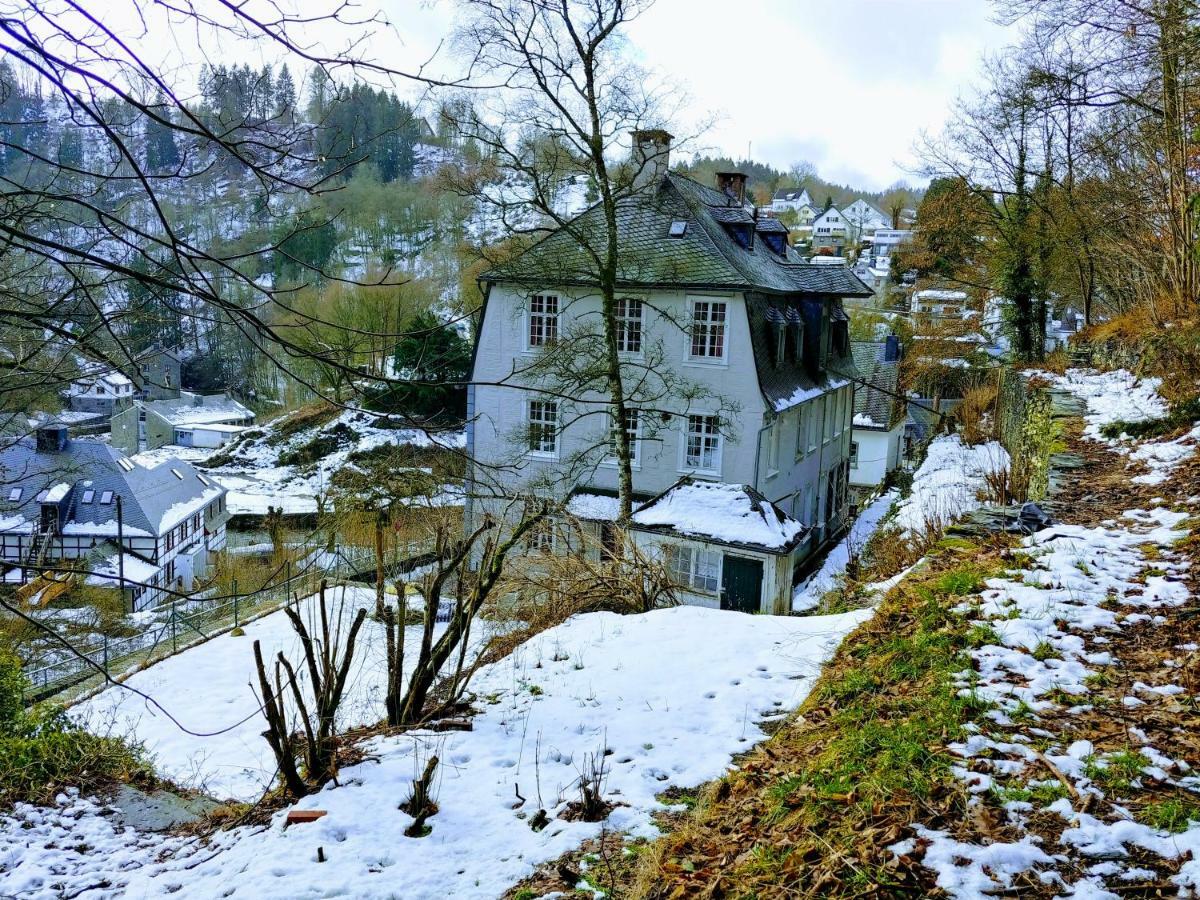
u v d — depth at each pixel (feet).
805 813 13.67
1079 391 54.75
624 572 41.60
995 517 29.35
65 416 184.24
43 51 9.04
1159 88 54.19
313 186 12.15
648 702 23.82
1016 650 18.17
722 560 60.13
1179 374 45.47
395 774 20.40
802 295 88.12
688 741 20.88
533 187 62.64
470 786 19.48
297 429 164.45
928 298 169.17
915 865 11.39
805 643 27.45
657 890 13.12
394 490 81.71
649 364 76.07
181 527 120.26
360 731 24.90
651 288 74.54
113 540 108.47
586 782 17.49
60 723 31.94
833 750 15.83
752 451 74.54
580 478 79.30
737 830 14.33
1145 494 30.12
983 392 106.32
